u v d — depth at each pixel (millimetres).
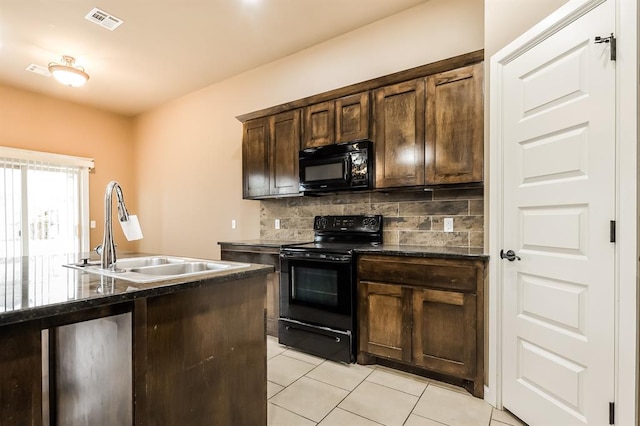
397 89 2645
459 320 2156
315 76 3521
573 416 1539
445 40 2771
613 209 1391
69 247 4859
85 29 3143
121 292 1100
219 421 1437
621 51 1360
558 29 1614
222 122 4391
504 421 1842
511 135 1898
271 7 2863
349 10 2934
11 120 4375
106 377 1270
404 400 2059
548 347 1670
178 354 1287
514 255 1874
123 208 1703
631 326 1330
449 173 2398
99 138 5273
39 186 4586
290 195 3301
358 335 2580
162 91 4684
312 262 2752
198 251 4684
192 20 3029
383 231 3064
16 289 1142
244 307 1553
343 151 2850
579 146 1519
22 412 932
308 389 2191
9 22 3014
